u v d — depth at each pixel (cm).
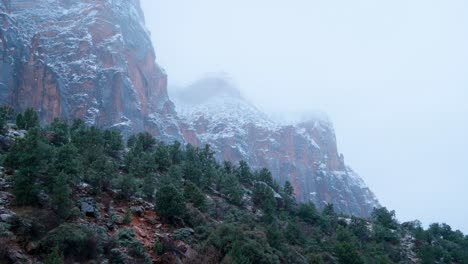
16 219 2416
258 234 3622
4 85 13838
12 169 3161
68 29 18612
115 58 18200
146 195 3931
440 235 8544
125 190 3666
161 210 3512
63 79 16025
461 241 8100
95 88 16288
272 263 3259
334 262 4566
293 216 6781
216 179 6019
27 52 15625
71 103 15400
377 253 6100
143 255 2728
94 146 4469
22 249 2284
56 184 2852
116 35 19538
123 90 17125
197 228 3512
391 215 8881
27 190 2712
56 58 17012
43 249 2309
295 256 3928
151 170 4966
